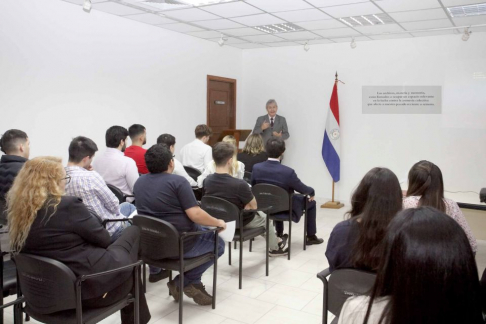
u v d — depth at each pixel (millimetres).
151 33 5723
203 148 4715
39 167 1831
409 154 6375
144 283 3027
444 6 4480
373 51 6500
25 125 4340
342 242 1796
